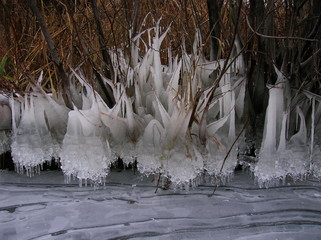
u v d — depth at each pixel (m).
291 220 1.22
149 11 1.77
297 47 1.57
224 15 1.74
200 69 1.59
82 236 1.15
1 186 1.45
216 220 1.23
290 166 1.38
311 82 1.50
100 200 1.35
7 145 1.56
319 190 1.40
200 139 1.38
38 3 2.09
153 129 1.38
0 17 1.90
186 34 1.73
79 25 1.66
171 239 1.14
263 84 1.61
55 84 1.81
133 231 1.17
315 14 1.58
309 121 1.48
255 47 1.69
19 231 1.17
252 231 1.18
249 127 1.54
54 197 1.37
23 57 1.86
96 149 1.37
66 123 1.51
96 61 1.74
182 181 1.33
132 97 1.56
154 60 1.52
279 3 1.67
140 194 1.38
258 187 1.42
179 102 1.37
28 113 1.46
